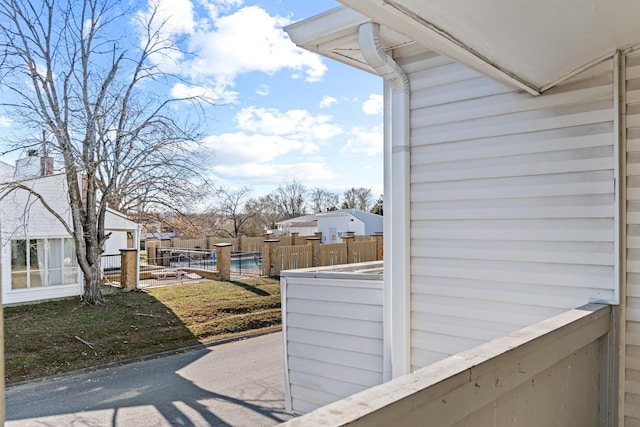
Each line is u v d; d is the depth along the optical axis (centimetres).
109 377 609
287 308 356
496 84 252
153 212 1062
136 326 823
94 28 912
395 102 287
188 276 1309
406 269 282
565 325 157
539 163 235
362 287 316
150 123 964
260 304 987
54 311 906
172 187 998
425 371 102
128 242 1686
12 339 728
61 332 773
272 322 891
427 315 277
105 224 1118
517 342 128
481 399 109
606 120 214
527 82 212
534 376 137
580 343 169
